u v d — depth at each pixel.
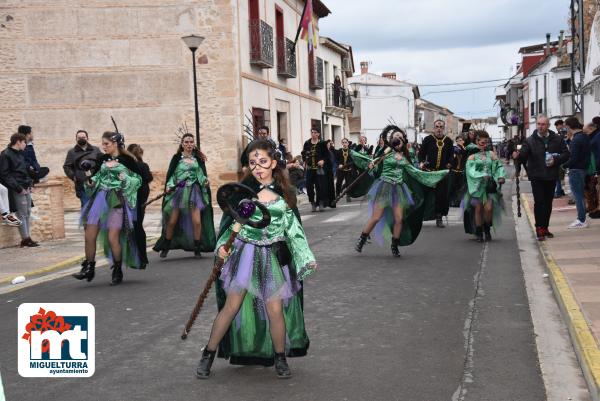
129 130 20.91
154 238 13.35
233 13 20.89
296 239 4.81
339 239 12.32
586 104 23.58
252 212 4.57
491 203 11.45
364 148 22.25
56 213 13.73
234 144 20.91
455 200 15.02
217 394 4.64
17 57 20.69
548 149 10.68
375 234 10.33
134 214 8.80
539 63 50.09
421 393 4.59
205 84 20.89
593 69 21.38
